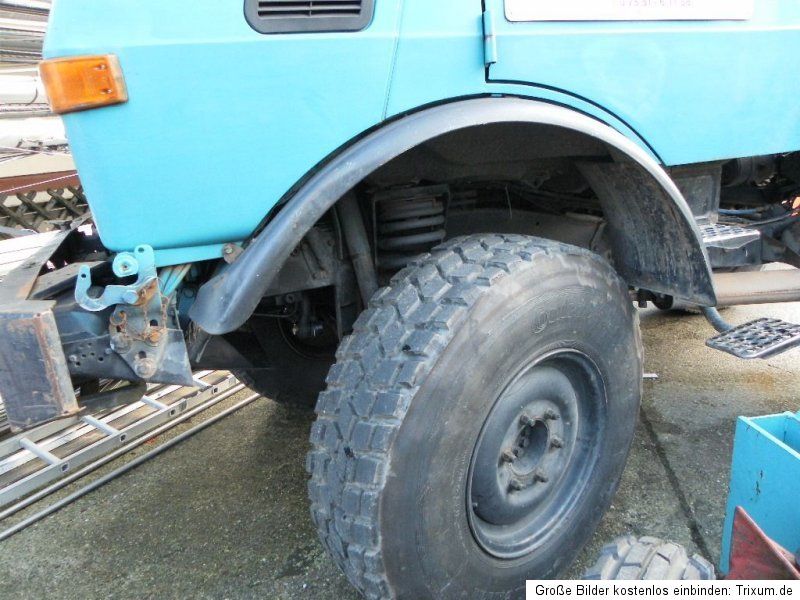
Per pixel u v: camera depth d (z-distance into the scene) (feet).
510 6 5.19
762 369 11.32
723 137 6.93
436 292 4.96
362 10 4.66
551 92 5.60
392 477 4.51
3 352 4.58
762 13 6.80
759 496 5.70
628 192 6.25
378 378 4.69
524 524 5.89
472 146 5.69
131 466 9.06
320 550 7.16
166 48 4.24
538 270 5.16
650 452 8.73
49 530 7.84
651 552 4.93
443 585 5.00
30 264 6.08
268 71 4.49
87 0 4.11
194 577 6.84
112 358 4.73
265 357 8.25
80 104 4.13
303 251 6.09
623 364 6.09
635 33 5.90
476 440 4.93
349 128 4.83
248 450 9.40
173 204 4.53
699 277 6.16
